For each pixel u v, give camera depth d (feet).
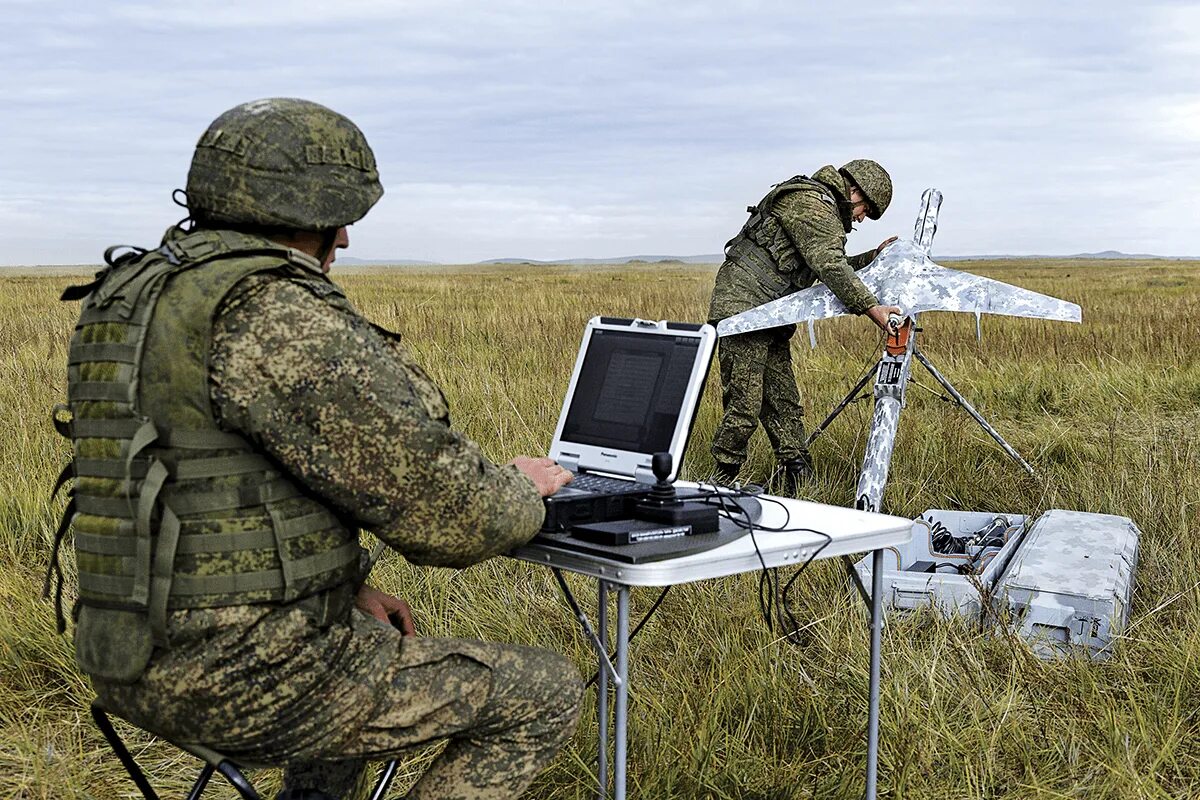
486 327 41.06
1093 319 44.32
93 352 6.45
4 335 36.96
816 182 18.95
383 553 15.12
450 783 7.02
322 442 6.18
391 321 42.57
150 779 10.43
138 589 6.15
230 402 6.10
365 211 7.04
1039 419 24.84
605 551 7.22
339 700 6.43
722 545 7.75
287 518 6.28
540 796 10.00
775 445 20.74
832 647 12.25
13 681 12.11
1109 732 10.44
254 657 6.18
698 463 21.29
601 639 9.50
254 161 6.62
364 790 8.95
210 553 6.14
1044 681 11.62
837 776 9.98
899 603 13.56
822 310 17.72
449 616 13.50
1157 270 290.97
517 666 7.07
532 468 7.92
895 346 16.72
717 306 19.98
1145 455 19.44
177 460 6.15
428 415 6.54
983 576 13.50
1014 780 10.11
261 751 6.44
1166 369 29.84
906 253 17.47
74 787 9.95
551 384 26.08
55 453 20.31
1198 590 13.56
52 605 13.42
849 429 22.50
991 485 19.48
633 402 9.11
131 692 6.36
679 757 10.02
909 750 10.00
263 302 6.19
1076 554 14.14
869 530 8.45
